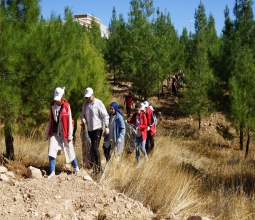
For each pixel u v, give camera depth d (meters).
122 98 23.45
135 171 5.85
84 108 6.10
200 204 5.18
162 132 16.16
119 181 5.55
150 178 5.52
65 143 5.55
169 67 19.61
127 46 20.42
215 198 5.89
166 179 5.59
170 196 5.03
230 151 14.68
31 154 6.78
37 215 3.88
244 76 14.38
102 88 10.98
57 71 6.50
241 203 5.30
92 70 10.52
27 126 6.36
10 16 6.18
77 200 4.47
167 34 22.55
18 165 6.06
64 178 5.14
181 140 14.24
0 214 3.83
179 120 21.06
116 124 6.64
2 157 6.20
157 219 4.20
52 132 5.51
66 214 4.05
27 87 6.27
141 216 4.16
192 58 22.22
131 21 20.42
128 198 4.67
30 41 6.15
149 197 5.03
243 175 7.50
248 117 13.84
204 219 3.84
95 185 4.87
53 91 6.43
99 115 6.06
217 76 18.77
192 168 8.12
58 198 4.42
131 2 20.48
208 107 18.86
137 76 19.05
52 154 5.39
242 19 19.23
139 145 7.97
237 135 15.41
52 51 6.40
